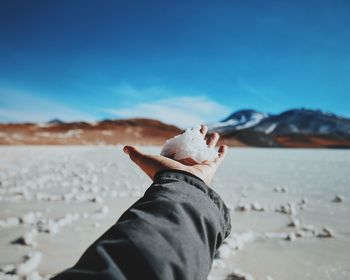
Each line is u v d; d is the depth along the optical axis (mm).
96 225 3430
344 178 8312
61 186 6332
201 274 580
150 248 529
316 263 2424
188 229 599
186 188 696
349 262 2441
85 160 14164
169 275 522
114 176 8203
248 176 8672
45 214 3984
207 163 893
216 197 729
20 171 9008
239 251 2684
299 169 11242
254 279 2146
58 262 2461
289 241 2965
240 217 3871
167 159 842
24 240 2842
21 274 2236
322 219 3814
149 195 670
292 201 4980
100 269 469
